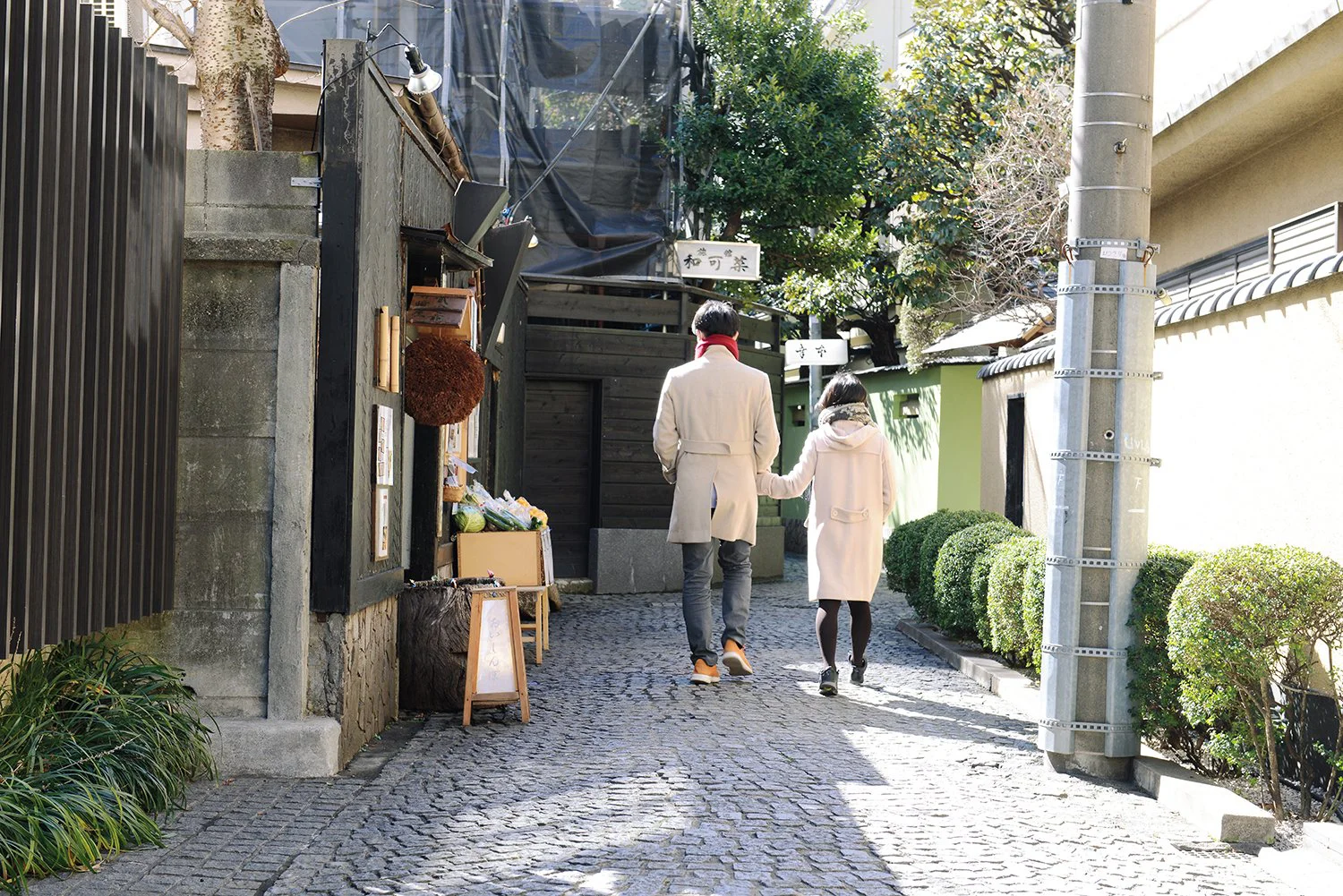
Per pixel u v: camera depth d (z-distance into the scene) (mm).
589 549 15742
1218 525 7504
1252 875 4473
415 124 7621
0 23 4039
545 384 15758
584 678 8625
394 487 7184
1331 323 6098
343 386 6047
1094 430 6066
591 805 5234
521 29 15078
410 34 14609
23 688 5066
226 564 5984
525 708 7082
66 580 4672
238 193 6129
